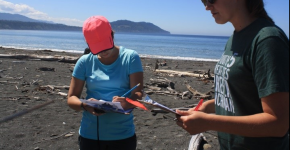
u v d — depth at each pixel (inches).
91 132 110.3
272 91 60.0
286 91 60.2
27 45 1982.0
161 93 390.6
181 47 2561.5
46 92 365.4
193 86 473.7
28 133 218.5
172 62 977.5
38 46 1927.9
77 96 114.3
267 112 62.4
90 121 110.8
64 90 388.5
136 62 108.8
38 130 226.5
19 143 199.3
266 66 62.0
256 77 64.9
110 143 109.3
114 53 110.7
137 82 107.4
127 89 110.7
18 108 286.0
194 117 68.2
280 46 62.1
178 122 74.0
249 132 64.1
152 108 300.4
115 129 108.9
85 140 112.0
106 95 109.7
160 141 212.2
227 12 73.9
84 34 103.2
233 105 73.4
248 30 70.6
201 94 388.5
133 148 114.9
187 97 371.9
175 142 211.0
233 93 72.8
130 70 108.3
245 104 70.8
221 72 78.1
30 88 389.7
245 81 69.1
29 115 264.4
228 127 65.9
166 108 77.4
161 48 2272.4
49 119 256.2
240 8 72.7
